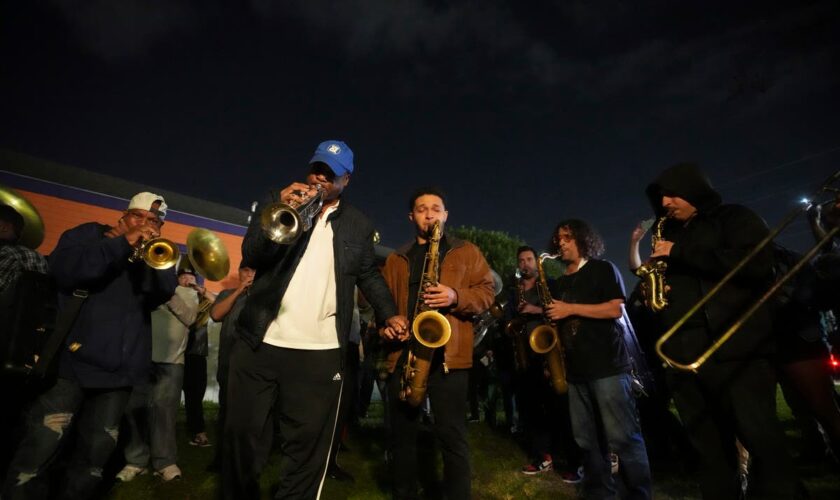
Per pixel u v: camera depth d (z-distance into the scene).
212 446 6.03
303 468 2.77
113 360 3.06
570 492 4.54
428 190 3.81
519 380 5.63
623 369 3.61
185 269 5.83
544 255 4.78
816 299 3.12
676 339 2.84
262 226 2.66
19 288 2.79
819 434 4.79
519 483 4.78
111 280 3.18
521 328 5.47
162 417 4.61
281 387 2.80
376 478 4.81
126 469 4.59
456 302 3.34
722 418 2.75
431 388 3.34
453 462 3.22
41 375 2.82
